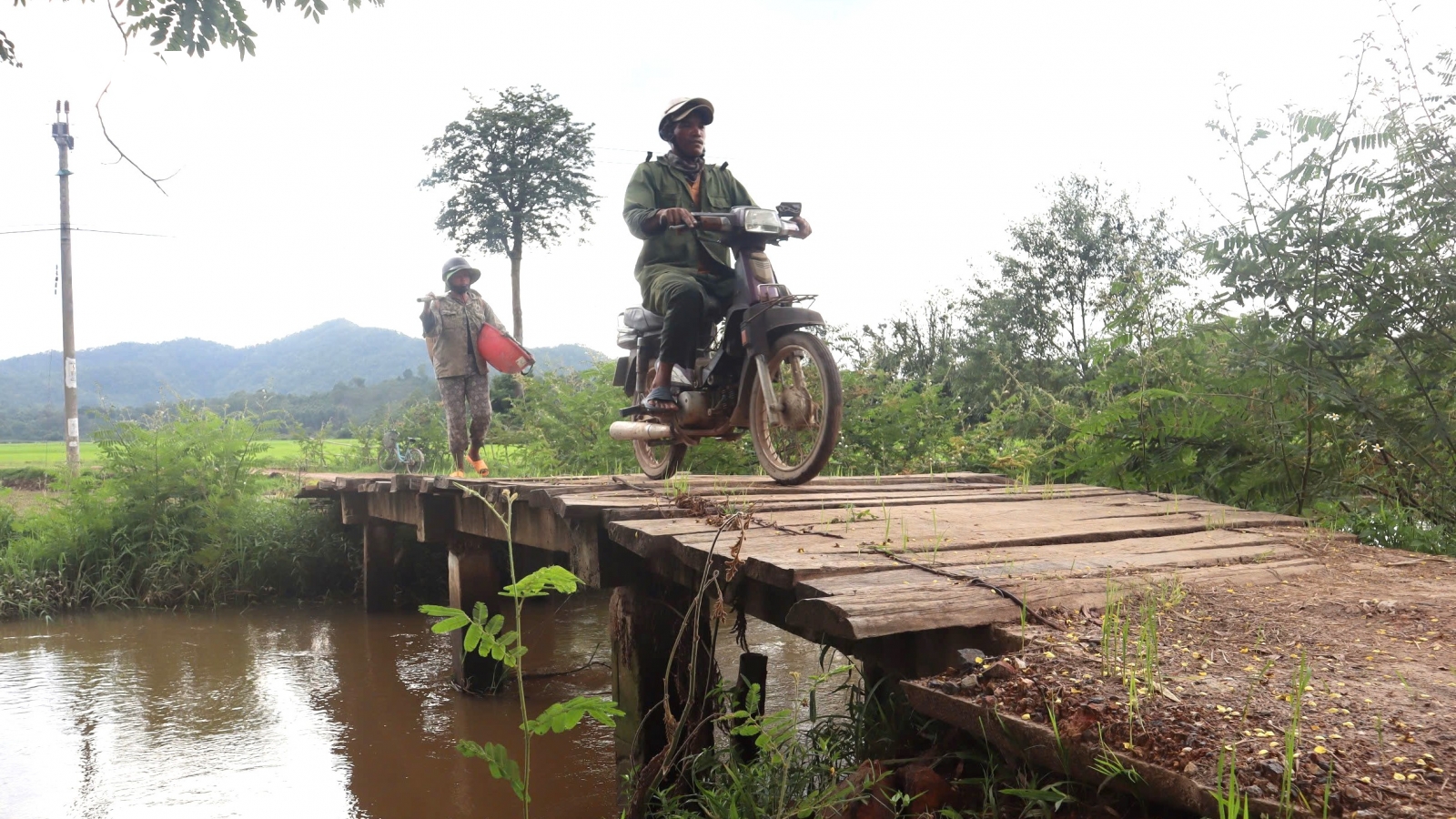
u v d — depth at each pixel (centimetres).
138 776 491
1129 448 617
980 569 305
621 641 448
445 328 845
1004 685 217
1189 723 188
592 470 1016
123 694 646
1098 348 645
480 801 461
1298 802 157
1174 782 171
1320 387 490
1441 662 227
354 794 470
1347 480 517
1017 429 960
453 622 226
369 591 930
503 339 850
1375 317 479
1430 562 351
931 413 984
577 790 474
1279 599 290
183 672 706
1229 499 567
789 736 304
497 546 842
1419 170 489
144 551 1011
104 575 985
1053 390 1911
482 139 3656
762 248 533
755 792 280
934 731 252
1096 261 2848
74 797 464
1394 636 250
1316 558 356
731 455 879
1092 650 235
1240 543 380
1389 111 493
